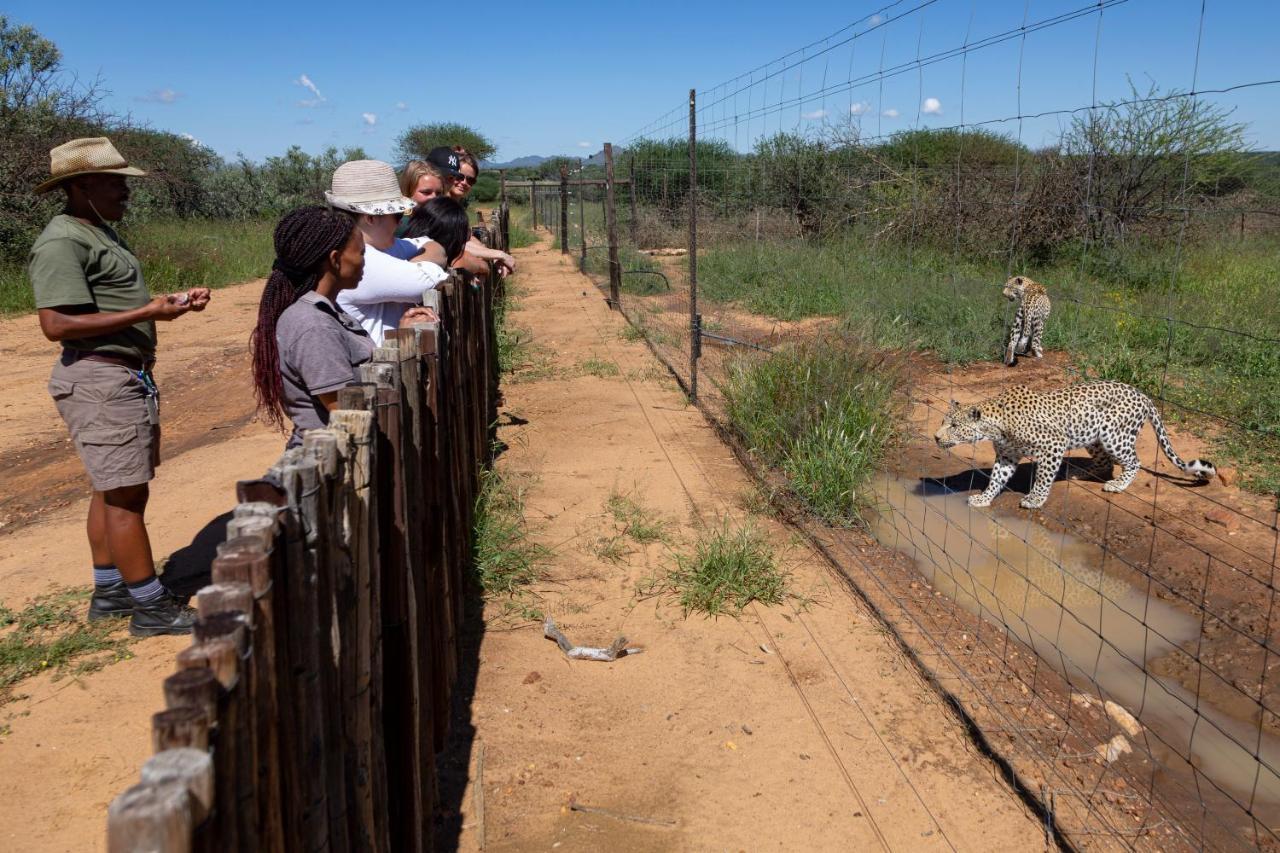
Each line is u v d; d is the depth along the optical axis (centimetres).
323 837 170
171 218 2312
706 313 1206
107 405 358
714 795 304
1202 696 382
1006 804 302
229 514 511
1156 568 496
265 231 2273
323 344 280
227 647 120
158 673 359
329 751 178
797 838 286
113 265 360
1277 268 1033
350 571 190
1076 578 492
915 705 356
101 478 363
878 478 637
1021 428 575
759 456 618
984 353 916
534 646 391
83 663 365
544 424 712
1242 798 318
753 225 1355
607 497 555
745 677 371
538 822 290
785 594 441
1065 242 1031
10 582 436
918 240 1084
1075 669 398
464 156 628
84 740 318
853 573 470
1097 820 296
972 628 422
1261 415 684
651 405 764
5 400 816
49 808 285
